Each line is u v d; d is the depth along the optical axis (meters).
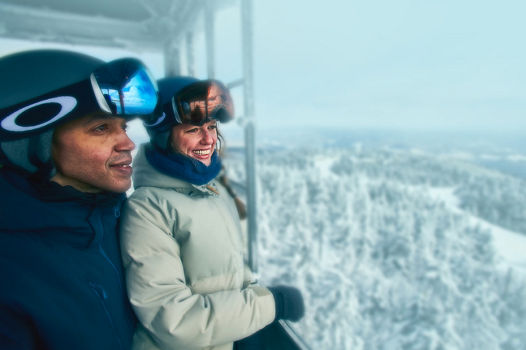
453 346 26.22
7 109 0.57
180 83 1.10
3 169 0.60
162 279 0.85
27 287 0.54
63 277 0.61
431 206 45.09
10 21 3.08
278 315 1.02
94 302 0.67
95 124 0.67
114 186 0.72
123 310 0.81
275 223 41.16
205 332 0.83
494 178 76.38
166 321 0.80
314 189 48.19
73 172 0.66
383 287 33.12
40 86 0.59
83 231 0.70
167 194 0.98
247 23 1.79
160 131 0.99
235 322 0.88
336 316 28.11
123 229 0.91
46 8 3.17
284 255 34.66
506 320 30.34
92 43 3.50
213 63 2.17
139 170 1.06
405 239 38.16
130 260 0.86
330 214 43.28
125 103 0.68
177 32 3.23
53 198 0.63
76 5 3.20
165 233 0.93
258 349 1.32
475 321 28.64
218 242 1.02
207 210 1.03
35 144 0.61
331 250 38.38
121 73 0.69
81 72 0.64
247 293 0.97
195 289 0.98
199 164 1.02
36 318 0.54
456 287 31.77
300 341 1.18
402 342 27.84
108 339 0.70
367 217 42.88
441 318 28.25
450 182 81.88
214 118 1.04
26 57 0.61
